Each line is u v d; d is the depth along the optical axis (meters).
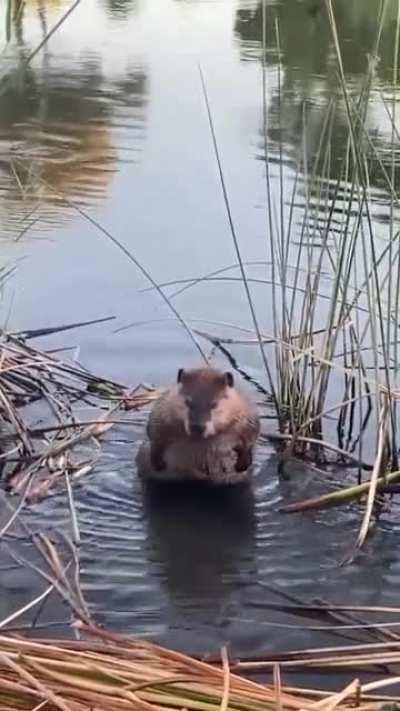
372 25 9.98
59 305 4.88
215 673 2.78
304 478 3.88
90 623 3.09
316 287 4.12
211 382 3.79
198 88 8.80
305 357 4.04
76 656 2.80
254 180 6.31
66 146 6.95
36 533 3.54
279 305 4.89
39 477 3.81
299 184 6.17
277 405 4.18
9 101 8.05
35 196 6.02
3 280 5.05
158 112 7.96
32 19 9.04
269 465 3.95
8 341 4.43
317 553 3.51
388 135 6.39
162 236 5.59
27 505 3.68
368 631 3.16
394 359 4.00
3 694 2.69
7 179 6.25
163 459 3.82
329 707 2.68
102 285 5.06
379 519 3.67
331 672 2.99
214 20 13.11
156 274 5.19
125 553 3.49
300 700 2.73
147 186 6.25
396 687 2.95
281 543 3.56
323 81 8.56
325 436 4.11
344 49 9.50
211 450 3.81
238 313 4.85
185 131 7.42
